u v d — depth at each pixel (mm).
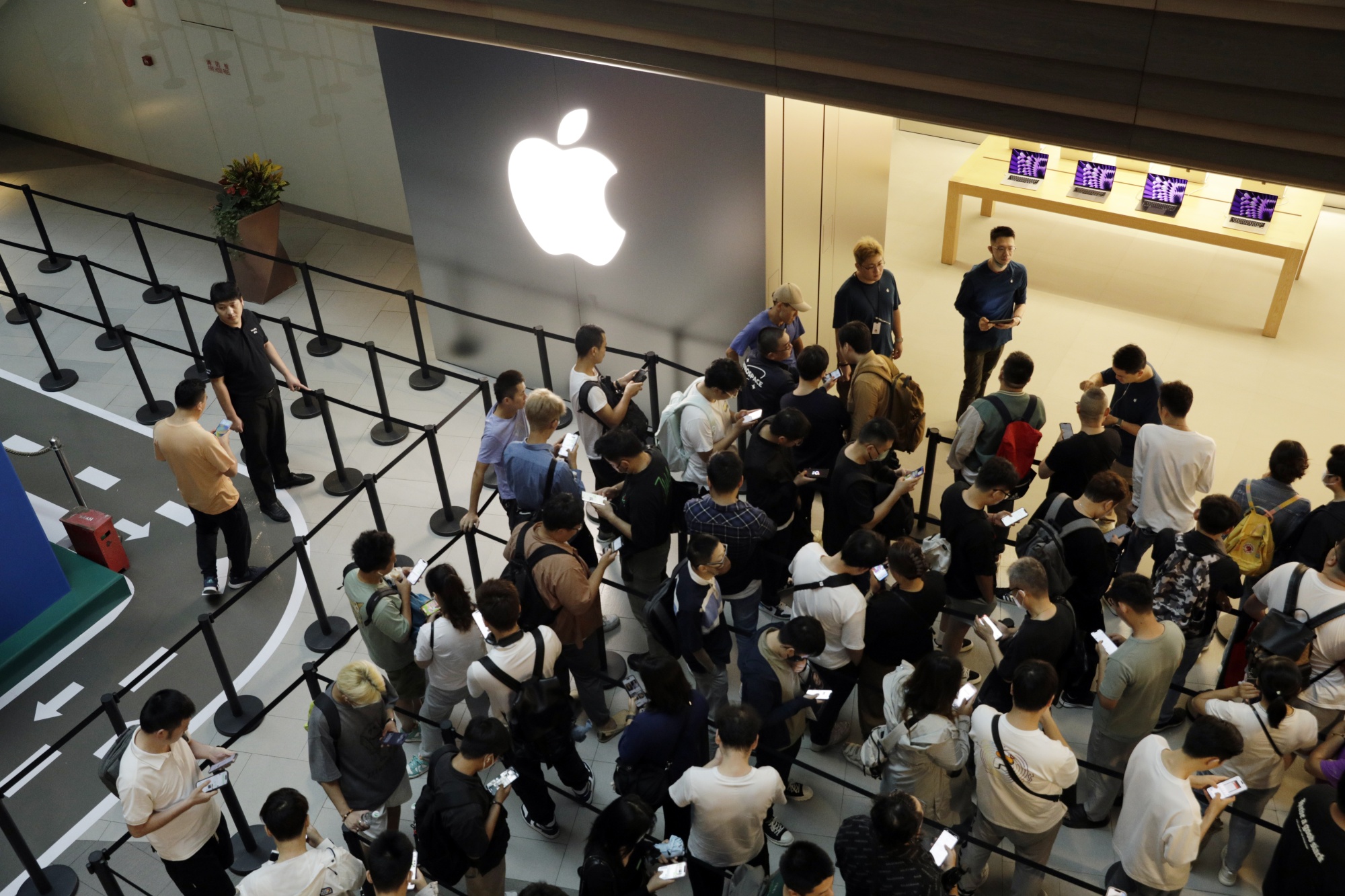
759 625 7160
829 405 6902
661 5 6617
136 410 10016
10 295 10031
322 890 4703
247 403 8266
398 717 6562
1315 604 5395
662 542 6539
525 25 7289
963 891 5484
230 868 6078
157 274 11977
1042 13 5430
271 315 11148
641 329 9047
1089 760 5699
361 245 12289
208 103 12688
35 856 6363
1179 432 6309
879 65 6070
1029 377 6656
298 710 7121
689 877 5332
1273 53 4953
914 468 8727
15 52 13898
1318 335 10000
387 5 7793
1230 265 11008
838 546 6645
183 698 4980
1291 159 5184
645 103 7844
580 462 9062
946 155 13273
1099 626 6090
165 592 8172
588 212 8641
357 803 5555
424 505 8703
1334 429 8930
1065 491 6762
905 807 4309
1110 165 10250
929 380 9742
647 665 4938
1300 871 4457
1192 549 5734
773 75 6488
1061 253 11383
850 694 6797
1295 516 6168
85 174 14039
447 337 10250
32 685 7504
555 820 6109
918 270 11281
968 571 6078
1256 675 5402
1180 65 5199
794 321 8016
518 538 6055
